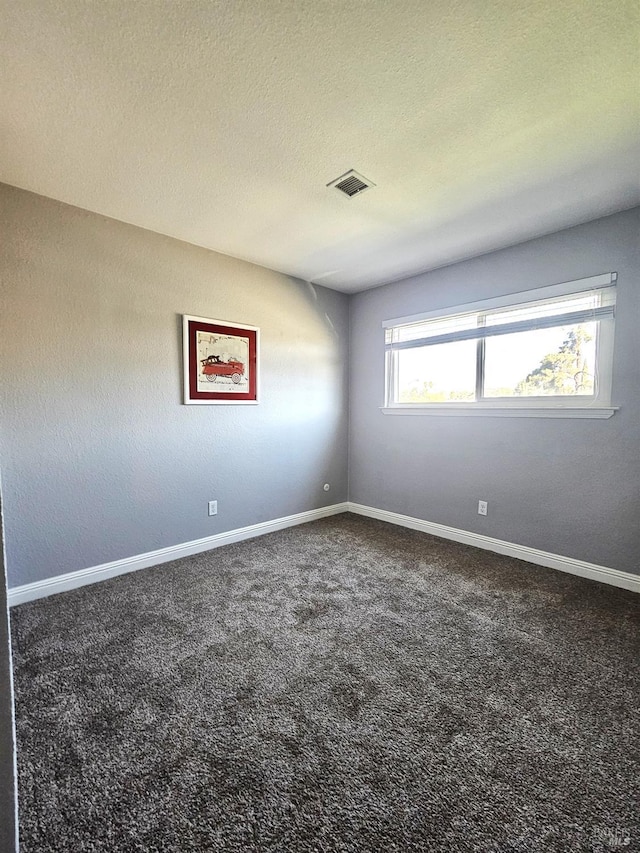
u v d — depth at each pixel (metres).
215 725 1.33
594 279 2.41
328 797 1.09
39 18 1.13
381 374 3.76
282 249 2.89
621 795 1.09
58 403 2.29
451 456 3.23
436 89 1.41
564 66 1.31
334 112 1.52
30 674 1.59
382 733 1.30
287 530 3.49
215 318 2.96
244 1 1.10
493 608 2.13
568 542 2.60
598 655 1.72
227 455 3.11
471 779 1.14
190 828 1.01
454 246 2.82
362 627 1.94
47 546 2.28
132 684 1.53
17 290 2.13
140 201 2.22
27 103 1.45
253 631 1.91
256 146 1.73
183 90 1.40
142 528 2.67
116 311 2.48
